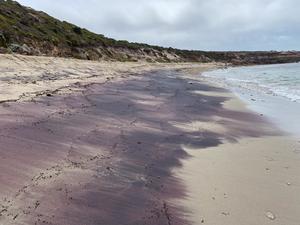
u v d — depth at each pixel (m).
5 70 27.56
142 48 96.12
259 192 9.36
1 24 44.50
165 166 11.02
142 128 15.37
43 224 7.09
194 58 127.00
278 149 13.40
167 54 109.44
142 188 9.23
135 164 10.89
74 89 23.95
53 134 12.86
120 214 7.83
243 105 23.86
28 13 59.88
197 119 18.52
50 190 8.50
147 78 41.94
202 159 11.97
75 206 7.93
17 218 7.18
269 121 18.62
